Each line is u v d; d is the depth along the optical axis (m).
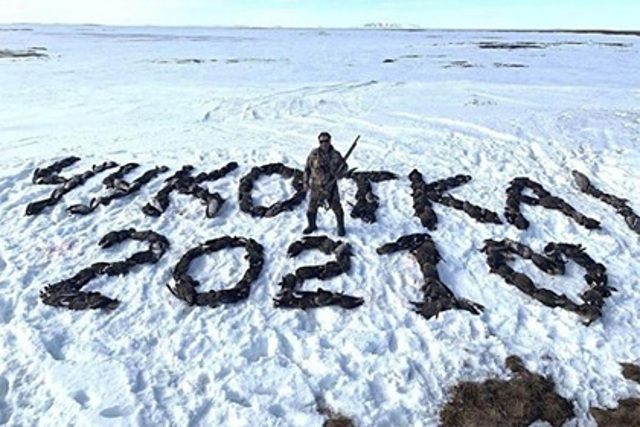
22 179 11.52
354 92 22.86
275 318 7.27
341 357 6.52
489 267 8.34
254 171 11.48
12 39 69.31
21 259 8.64
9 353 6.58
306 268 8.12
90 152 13.35
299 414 5.72
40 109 19.73
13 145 14.38
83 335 6.94
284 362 6.46
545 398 5.87
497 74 29.64
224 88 24.50
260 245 8.86
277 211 9.90
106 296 7.75
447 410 5.77
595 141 13.34
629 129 14.42
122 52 47.94
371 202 10.17
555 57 41.91
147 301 7.66
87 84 26.03
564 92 21.70
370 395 5.95
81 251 8.89
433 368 6.36
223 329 7.05
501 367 6.36
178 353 6.65
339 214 8.97
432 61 39.22
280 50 51.75
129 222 9.75
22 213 10.08
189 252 8.62
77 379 6.13
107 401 5.82
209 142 14.21
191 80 27.67
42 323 7.16
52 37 76.56
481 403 5.84
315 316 7.34
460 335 6.89
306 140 14.27
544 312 7.35
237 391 6.05
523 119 15.62
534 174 11.63
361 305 7.48
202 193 10.48
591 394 5.97
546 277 8.17
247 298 7.70
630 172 11.49
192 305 7.52
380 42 68.88
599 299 7.53
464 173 11.67
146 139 14.76
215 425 5.63
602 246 9.01
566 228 9.52
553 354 6.57
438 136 14.28
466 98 20.22
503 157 12.56
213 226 9.63
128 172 11.63
